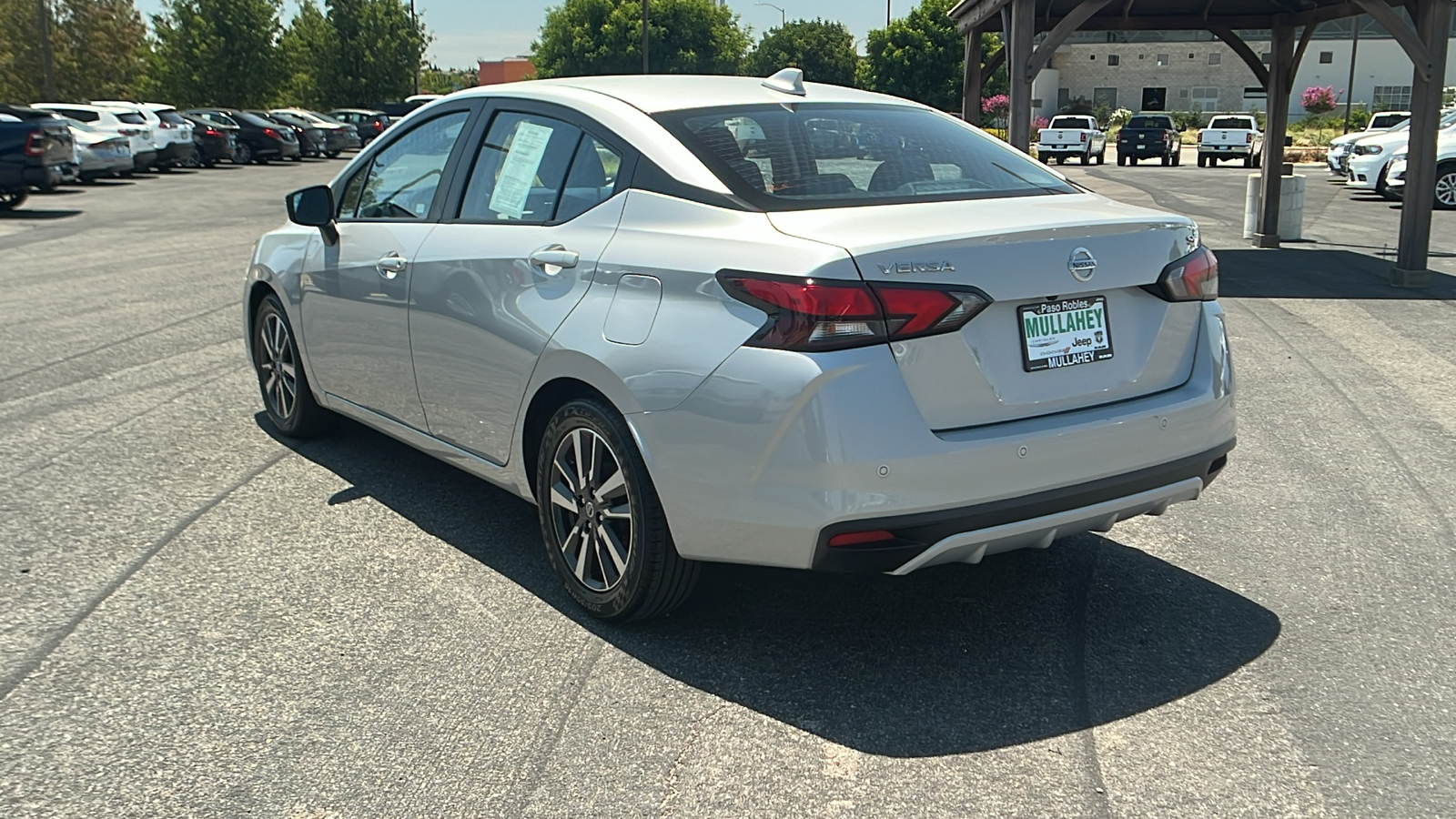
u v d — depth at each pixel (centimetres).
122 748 295
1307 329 884
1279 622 374
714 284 320
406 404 453
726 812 269
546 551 390
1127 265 337
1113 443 330
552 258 369
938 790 279
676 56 7788
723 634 363
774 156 362
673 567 345
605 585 364
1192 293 353
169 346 797
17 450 553
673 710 316
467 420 416
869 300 299
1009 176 387
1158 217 348
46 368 730
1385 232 1605
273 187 2569
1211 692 328
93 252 1361
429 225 437
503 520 464
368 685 329
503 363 386
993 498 313
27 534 445
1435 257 1326
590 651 351
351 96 5834
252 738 301
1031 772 287
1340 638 362
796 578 409
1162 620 376
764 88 418
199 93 5038
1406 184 1091
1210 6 1499
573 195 381
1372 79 6994
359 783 280
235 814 267
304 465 532
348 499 487
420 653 348
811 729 307
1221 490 508
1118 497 336
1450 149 1948
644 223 352
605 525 360
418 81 6009
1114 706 320
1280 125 1447
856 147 379
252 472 521
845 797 276
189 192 2405
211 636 359
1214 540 448
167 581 402
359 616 374
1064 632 366
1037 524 322
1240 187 2512
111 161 2669
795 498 304
